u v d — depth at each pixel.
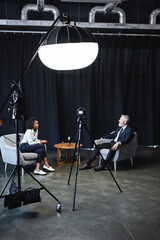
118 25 6.09
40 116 6.58
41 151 4.57
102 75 6.71
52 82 6.53
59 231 2.67
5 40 6.30
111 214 3.04
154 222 2.85
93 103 6.77
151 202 3.38
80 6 6.68
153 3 6.82
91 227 2.74
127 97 6.90
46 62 2.44
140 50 6.80
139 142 7.02
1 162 5.41
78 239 2.52
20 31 6.25
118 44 6.66
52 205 3.30
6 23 5.79
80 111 3.51
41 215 3.03
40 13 6.63
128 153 4.88
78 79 6.65
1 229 2.72
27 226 2.78
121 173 4.63
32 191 2.96
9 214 3.06
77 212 3.10
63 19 2.62
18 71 6.37
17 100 2.79
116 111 6.82
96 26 6.02
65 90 6.68
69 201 3.42
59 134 6.65
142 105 6.95
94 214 3.04
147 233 2.62
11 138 4.96
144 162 5.38
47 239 2.53
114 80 6.75
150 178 4.36
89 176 4.46
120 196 3.58
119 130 5.01
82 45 2.32
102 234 2.60
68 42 2.30
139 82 6.90
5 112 6.37
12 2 6.46
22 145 4.59
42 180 4.25
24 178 4.34
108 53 6.67
